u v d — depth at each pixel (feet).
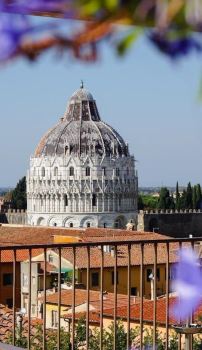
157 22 9.00
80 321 103.30
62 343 98.37
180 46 9.08
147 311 185.57
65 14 9.19
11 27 8.95
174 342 89.81
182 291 13.87
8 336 102.47
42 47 9.00
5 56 8.91
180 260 14.16
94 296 277.44
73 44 9.11
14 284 59.67
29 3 9.18
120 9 9.00
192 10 8.90
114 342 62.90
